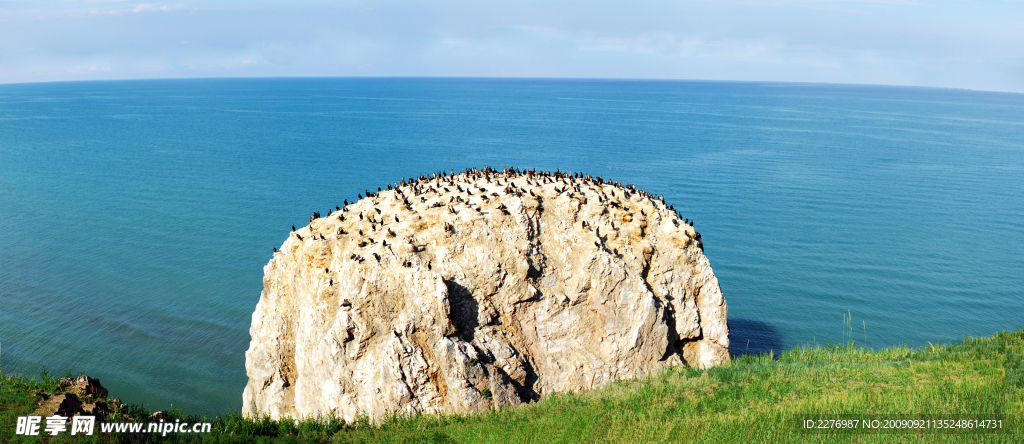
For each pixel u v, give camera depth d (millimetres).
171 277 94375
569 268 50875
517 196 52156
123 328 77250
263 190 156625
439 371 46188
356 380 46656
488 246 49906
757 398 42969
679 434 37844
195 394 64000
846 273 99312
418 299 46562
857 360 51719
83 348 72062
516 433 39719
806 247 112688
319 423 44406
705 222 128125
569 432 39500
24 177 176000
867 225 128625
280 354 52469
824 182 173750
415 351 46062
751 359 53625
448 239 49688
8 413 35406
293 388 52500
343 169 188000
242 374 68062
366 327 46781
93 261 101125
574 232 52000
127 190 157000
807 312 84062
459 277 48844
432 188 56156
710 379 47094
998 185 175375
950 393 40250
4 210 135500
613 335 50406
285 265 53656
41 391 39344
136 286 90500
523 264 49562
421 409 45562
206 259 102688
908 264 104062
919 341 75812
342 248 50812
